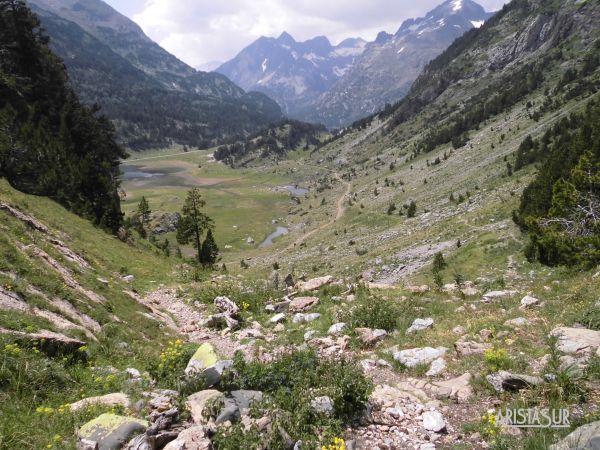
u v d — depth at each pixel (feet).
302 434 22.29
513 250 134.82
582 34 601.21
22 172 154.51
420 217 295.48
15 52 243.60
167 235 408.46
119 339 45.57
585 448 17.43
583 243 70.38
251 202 602.03
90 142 240.94
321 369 30.32
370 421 25.14
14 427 22.39
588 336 31.53
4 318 34.14
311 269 240.32
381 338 42.78
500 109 548.31
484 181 312.09
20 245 53.42
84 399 27.09
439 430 23.75
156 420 23.35
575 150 149.69
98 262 87.20
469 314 45.78
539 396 24.94
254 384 29.27
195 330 57.47
